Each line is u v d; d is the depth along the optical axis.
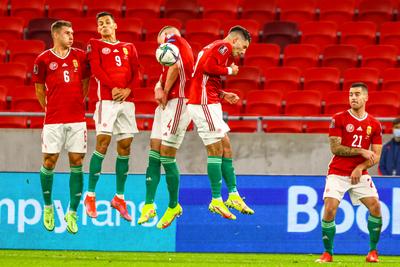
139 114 53.56
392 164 48.56
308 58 64.31
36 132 52.84
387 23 67.25
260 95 58.56
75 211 37.78
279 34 67.38
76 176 37.44
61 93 36.47
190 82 35.09
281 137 51.91
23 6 71.25
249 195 41.66
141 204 41.50
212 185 35.03
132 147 51.75
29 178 41.84
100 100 36.53
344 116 36.41
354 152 36.28
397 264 36.34
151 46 64.38
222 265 34.62
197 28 67.50
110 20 36.38
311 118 50.25
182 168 51.69
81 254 39.69
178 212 37.09
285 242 41.53
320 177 41.56
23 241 41.84
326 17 70.06
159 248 41.53
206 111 34.22
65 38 36.34
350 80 61.28
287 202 41.62
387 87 60.62
